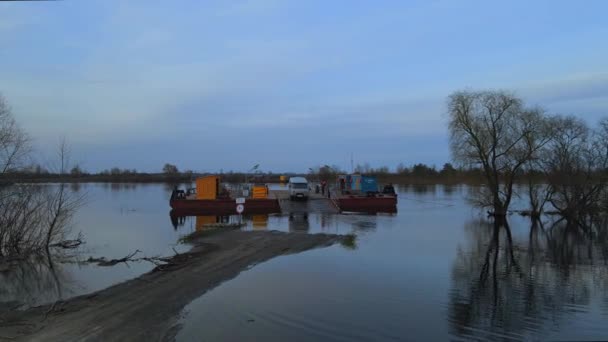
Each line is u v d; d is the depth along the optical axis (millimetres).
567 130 42375
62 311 12242
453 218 41250
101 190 106312
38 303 13547
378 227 32875
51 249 23891
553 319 12477
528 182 45188
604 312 13117
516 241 28578
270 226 32719
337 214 42812
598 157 41531
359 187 56594
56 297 14281
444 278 16891
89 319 11492
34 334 10352
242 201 33281
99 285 15828
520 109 41812
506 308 13328
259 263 18906
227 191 50438
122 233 30375
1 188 22750
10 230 22672
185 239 26484
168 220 38969
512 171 42406
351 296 14109
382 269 18125
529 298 14531
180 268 17844
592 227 38781
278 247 22766
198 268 17750
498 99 42156
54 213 24984
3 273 18109
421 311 12820
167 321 11453
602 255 23703
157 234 29844
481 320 12188
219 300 13352
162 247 24156
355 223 35344
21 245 23203
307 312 12414
